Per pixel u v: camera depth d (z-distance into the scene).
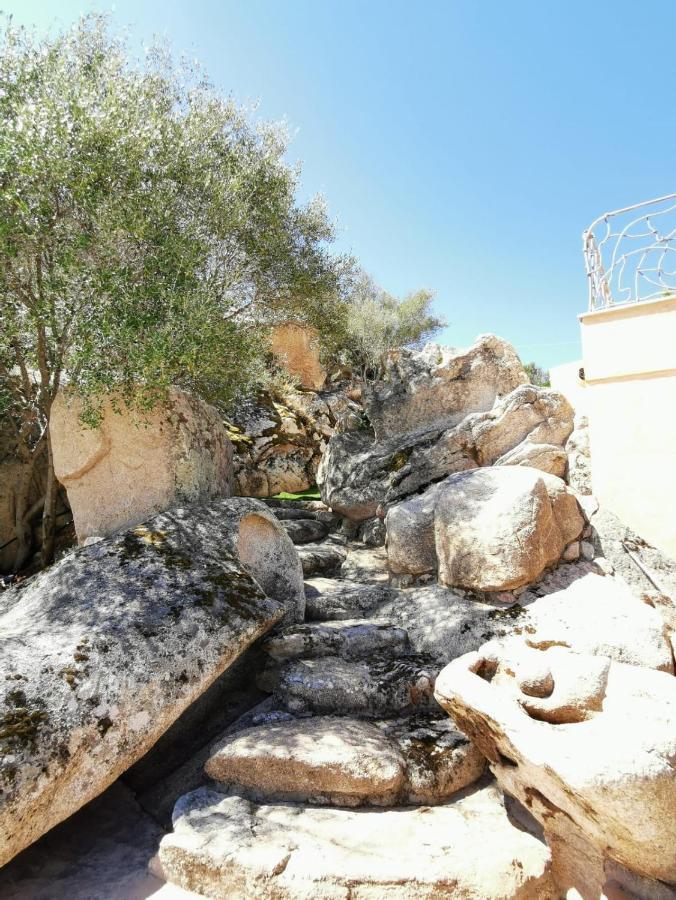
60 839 3.68
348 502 8.33
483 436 7.04
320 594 6.19
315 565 7.16
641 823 2.60
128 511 5.86
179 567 4.54
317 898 2.85
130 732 3.41
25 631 3.84
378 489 8.05
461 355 8.20
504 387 7.89
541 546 5.20
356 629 5.07
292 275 8.86
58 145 5.39
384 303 24.12
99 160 5.63
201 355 6.17
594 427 6.14
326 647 4.88
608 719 3.08
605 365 6.06
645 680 3.34
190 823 3.41
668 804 2.58
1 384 7.73
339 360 20.41
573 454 6.51
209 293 6.67
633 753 2.66
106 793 4.11
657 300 5.74
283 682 4.52
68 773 3.11
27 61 6.11
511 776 3.33
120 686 3.50
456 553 5.47
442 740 3.92
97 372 5.57
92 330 5.69
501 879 2.91
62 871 3.40
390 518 6.50
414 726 4.12
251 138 8.20
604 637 4.45
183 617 4.08
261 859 3.03
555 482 5.81
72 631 3.79
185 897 3.13
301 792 3.63
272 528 5.79
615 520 5.84
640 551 5.55
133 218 5.77
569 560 5.54
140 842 3.65
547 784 2.96
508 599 5.19
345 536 8.53
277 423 13.86
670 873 2.76
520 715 3.13
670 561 5.46
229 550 5.03
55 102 5.66
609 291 6.19
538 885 3.02
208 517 5.30
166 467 5.74
